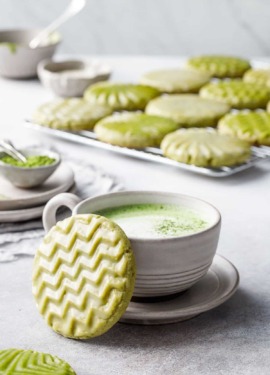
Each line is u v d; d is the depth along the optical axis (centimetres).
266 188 78
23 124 94
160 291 58
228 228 70
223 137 85
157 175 81
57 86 103
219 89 101
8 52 109
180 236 56
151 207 61
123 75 111
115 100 97
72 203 61
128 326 58
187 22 158
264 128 88
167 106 94
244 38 158
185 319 58
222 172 79
